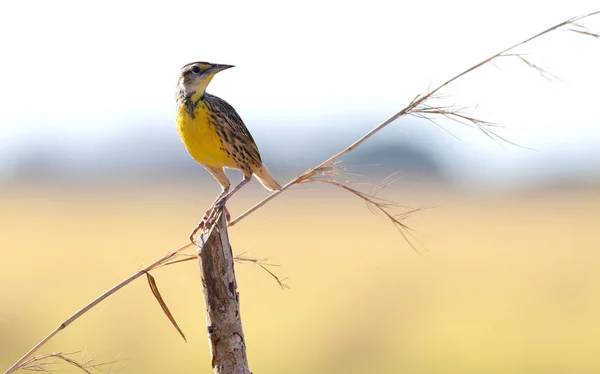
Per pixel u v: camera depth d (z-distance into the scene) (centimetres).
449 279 1922
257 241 2683
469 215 3866
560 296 1694
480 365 1244
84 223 3391
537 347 1316
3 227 3231
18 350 1256
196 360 1264
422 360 1270
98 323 1441
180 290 1766
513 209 4241
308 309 1571
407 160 5469
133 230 3055
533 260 2262
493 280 1917
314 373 1231
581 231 3094
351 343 1339
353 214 3984
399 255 2356
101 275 1944
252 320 1511
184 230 3011
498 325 1473
